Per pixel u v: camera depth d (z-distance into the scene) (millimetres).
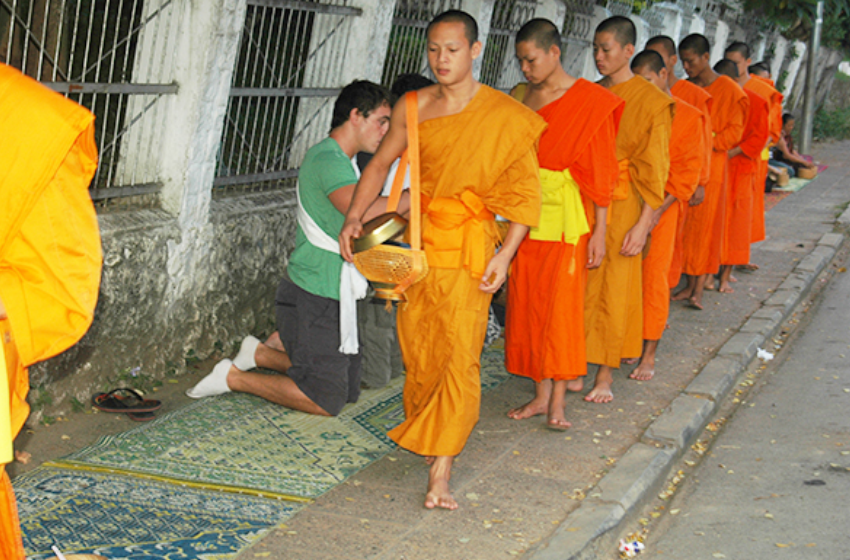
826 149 19547
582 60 9750
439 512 3570
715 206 6871
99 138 4754
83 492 3445
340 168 4219
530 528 3496
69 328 2191
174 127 4559
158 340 4746
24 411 2283
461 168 3424
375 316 4828
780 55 19922
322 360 4367
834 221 10969
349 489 3719
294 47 5410
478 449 4250
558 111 4223
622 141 4664
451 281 3498
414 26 6633
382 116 4332
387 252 3369
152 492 3500
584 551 3330
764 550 3516
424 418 3572
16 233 2037
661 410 4918
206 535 3215
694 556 3496
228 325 5223
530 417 4695
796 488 4086
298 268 4387
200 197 4770
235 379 4473
